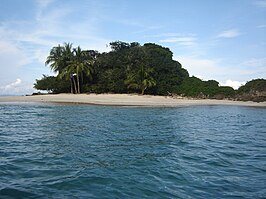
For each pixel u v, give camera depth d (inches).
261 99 1845.5
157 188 244.7
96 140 484.7
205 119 882.8
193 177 279.1
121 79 2239.2
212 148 433.4
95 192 231.5
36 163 321.4
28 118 807.1
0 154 364.5
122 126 671.1
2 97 1761.8
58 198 216.7
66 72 2121.1
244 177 282.5
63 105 1325.0
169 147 435.2
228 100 1940.2
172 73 2484.0
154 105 1445.6
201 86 2266.2
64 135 529.7
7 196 219.3
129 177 273.9
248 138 537.3
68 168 302.4
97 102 1504.7
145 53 2458.2
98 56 2459.4
